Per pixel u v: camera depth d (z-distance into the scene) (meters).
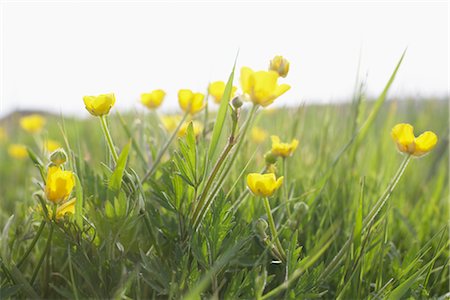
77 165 0.43
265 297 0.30
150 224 0.35
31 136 1.29
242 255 0.36
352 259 0.36
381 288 0.36
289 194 0.49
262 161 0.52
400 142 0.36
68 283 0.35
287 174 0.54
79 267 0.33
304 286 0.34
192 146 0.35
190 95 0.44
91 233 0.36
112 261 0.34
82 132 1.08
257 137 0.68
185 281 0.33
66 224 0.34
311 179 0.55
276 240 0.36
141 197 0.35
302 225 0.44
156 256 0.35
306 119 0.73
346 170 0.56
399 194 0.62
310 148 0.68
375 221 0.40
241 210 0.42
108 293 0.33
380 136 0.75
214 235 0.34
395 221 0.52
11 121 1.39
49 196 0.33
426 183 0.75
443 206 0.61
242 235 0.36
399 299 0.34
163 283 0.33
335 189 0.50
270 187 0.34
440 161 0.83
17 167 0.94
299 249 0.34
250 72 0.34
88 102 0.36
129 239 0.35
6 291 0.33
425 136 0.35
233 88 0.40
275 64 0.37
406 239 0.50
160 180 0.44
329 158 0.59
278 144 0.41
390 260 0.43
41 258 0.35
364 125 0.56
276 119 0.68
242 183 0.47
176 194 0.36
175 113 0.64
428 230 0.52
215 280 0.33
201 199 0.35
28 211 0.42
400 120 0.95
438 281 0.42
